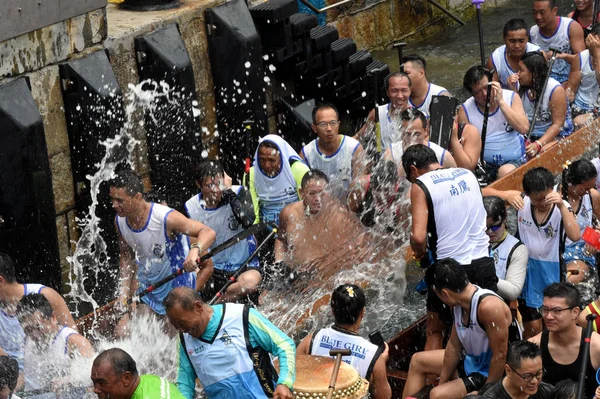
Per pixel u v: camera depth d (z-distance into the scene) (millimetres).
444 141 11242
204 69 13008
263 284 9984
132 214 8914
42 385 8039
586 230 9289
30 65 10656
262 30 13547
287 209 10086
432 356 8398
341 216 10312
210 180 9617
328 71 14117
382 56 17500
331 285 10180
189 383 7188
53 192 10984
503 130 12148
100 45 11500
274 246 10172
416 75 11961
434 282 7977
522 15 19375
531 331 9539
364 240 10469
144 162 12305
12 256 10742
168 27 12312
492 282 8695
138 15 12391
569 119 13125
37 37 10664
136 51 11992
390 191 10633
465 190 8641
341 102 14586
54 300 8195
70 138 11297
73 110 11172
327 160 10828
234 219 9797
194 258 8727
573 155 12945
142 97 12078
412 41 18297
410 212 10664
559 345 7863
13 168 10469
